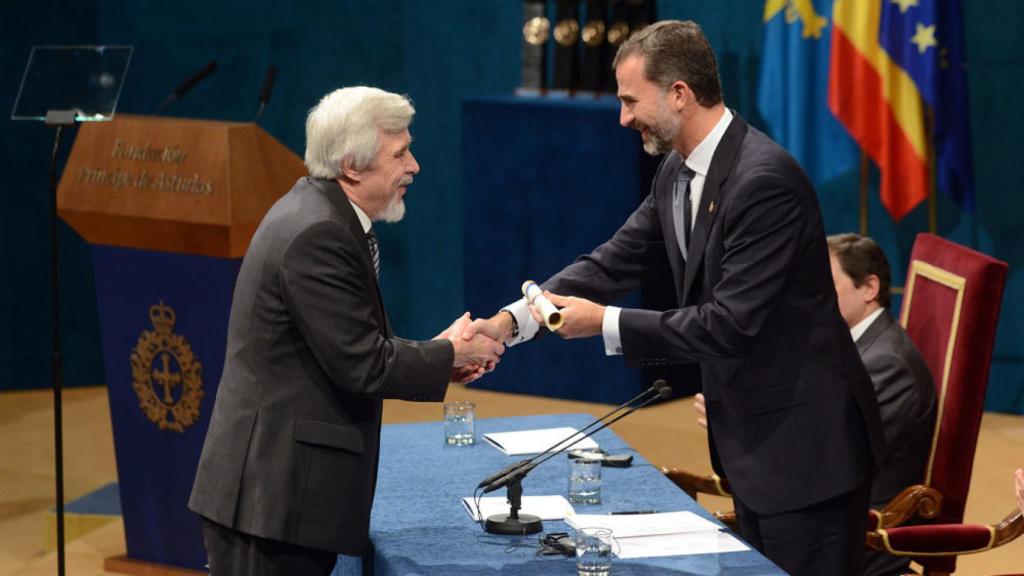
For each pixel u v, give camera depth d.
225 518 9.11
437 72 25.92
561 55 23.83
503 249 23.78
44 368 25.66
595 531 8.57
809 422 9.91
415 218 26.67
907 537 11.09
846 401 10.01
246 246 14.15
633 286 11.72
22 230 25.16
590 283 11.60
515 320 10.45
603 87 23.69
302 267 8.93
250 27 25.67
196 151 14.04
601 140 22.50
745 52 23.59
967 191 21.00
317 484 9.09
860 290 12.39
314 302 8.91
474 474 11.12
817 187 23.33
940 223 22.56
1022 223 22.03
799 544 9.99
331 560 9.47
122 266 14.92
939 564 11.68
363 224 9.55
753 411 10.00
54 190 13.96
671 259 10.73
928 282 12.93
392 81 26.06
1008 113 21.84
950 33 20.66
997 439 20.91
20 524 18.09
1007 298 22.23
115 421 15.44
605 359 23.16
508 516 9.70
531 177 23.28
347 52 25.89
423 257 26.73
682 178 10.43
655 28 9.99
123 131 14.58
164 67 25.67
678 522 9.55
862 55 20.33
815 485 9.91
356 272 9.09
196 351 14.62
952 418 11.96
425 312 26.94
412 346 9.31
